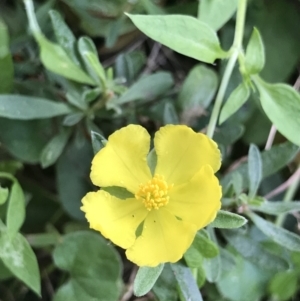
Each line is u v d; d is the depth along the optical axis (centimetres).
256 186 11
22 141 14
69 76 12
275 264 12
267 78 15
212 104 15
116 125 14
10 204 12
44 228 15
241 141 15
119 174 10
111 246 14
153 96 14
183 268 11
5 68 13
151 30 11
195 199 10
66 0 13
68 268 14
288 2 15
